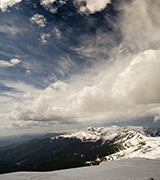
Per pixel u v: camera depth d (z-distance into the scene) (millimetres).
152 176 23719
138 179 22266
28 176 26328
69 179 23859
